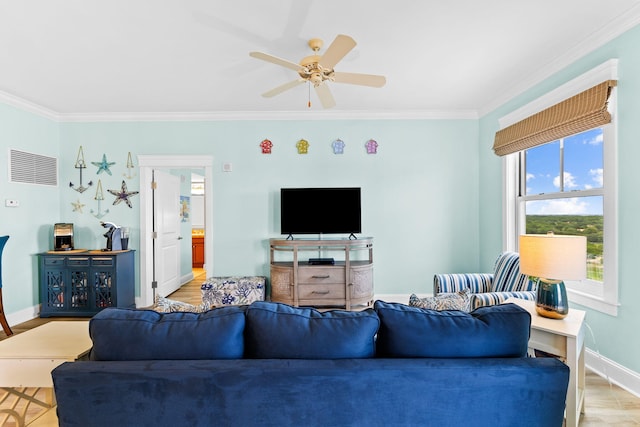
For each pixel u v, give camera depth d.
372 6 2.04
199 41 2.44
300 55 2.66
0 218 3.45
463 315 1.32
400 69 2.95
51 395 1.78
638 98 2.10
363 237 4.23
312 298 3.89
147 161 4.22
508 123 3.50
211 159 4.22
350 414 1.16
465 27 2.28
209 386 1.13
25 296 3.74
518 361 1.20
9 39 2.38
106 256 3.84
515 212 3.52
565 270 1.80
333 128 4.24
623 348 2.22
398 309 1.35
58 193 4.20
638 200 2.11
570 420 1.69
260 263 4.27
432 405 1.16
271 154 4.24
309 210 4.11
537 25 2.26
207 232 4.26
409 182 4.25
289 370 1.15
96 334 1.24
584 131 2.47
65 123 4.21
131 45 2.49
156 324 1.27
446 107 4.07
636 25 2.11
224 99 3.71
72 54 2.62
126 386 1.13
